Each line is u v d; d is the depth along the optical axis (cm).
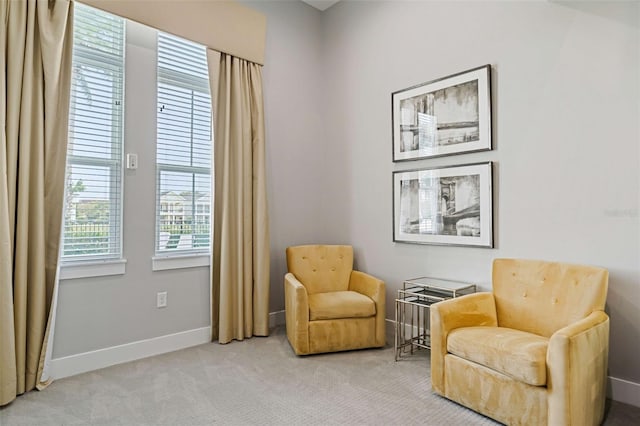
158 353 301
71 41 255
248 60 347
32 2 237
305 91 407
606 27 234
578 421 176
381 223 364
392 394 233
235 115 338
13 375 221
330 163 414
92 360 269
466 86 299
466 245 298
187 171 324
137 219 293
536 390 183
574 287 225
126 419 205
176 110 317
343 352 305
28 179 234
